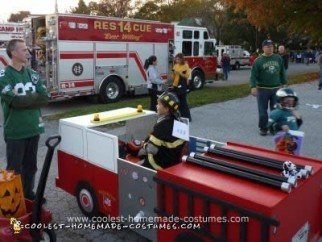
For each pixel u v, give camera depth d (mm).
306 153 6910
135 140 4844
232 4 21938
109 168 4023
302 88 17031
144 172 3623
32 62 13258
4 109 4523
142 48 15062
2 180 3547
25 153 4719
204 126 9281
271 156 3527
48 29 12695
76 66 13062
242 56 36469
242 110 11461
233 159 3449
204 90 17062
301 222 2977
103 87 13805
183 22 19109
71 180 4598
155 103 9953
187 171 3189
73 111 11703
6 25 20859
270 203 2578
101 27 13547
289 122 4898
